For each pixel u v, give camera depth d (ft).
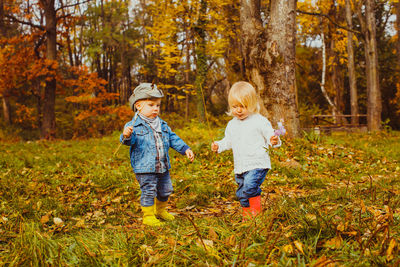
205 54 63.00
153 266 6.52
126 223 11.15
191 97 100.22
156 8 59.26
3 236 8.83
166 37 60.70
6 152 33.96
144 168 11.17
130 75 119.14
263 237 7.40
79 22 87.86
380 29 101.09
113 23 105.09
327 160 23.70
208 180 18.67
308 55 91.30
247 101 11.35
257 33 31.50
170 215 12.04
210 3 58.34
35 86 88.38
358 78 98.22
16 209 12.08
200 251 6.89
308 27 72.49
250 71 32.09
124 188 16.57
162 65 60.85
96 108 79.00
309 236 7.38
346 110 101.24
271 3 31.50
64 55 115.75
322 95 88.58
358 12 55.62
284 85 30.89
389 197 11.17
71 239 8.20
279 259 6.31
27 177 20.22
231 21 62.39
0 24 77.92
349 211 8.69
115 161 26.00
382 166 22.88
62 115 101.50
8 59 70.28
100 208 13.53
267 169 11.40
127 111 79.56
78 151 33.58
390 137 42.47
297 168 21.21
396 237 7.23
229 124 12.11
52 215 12.04
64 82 75.15
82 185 17.31
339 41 77.30
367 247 6.71
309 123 63.36
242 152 11.41
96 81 76.64
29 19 90.12
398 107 93.04
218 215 11.79
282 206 9.65
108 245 7.79
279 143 10.80
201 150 25.84
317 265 5.78
